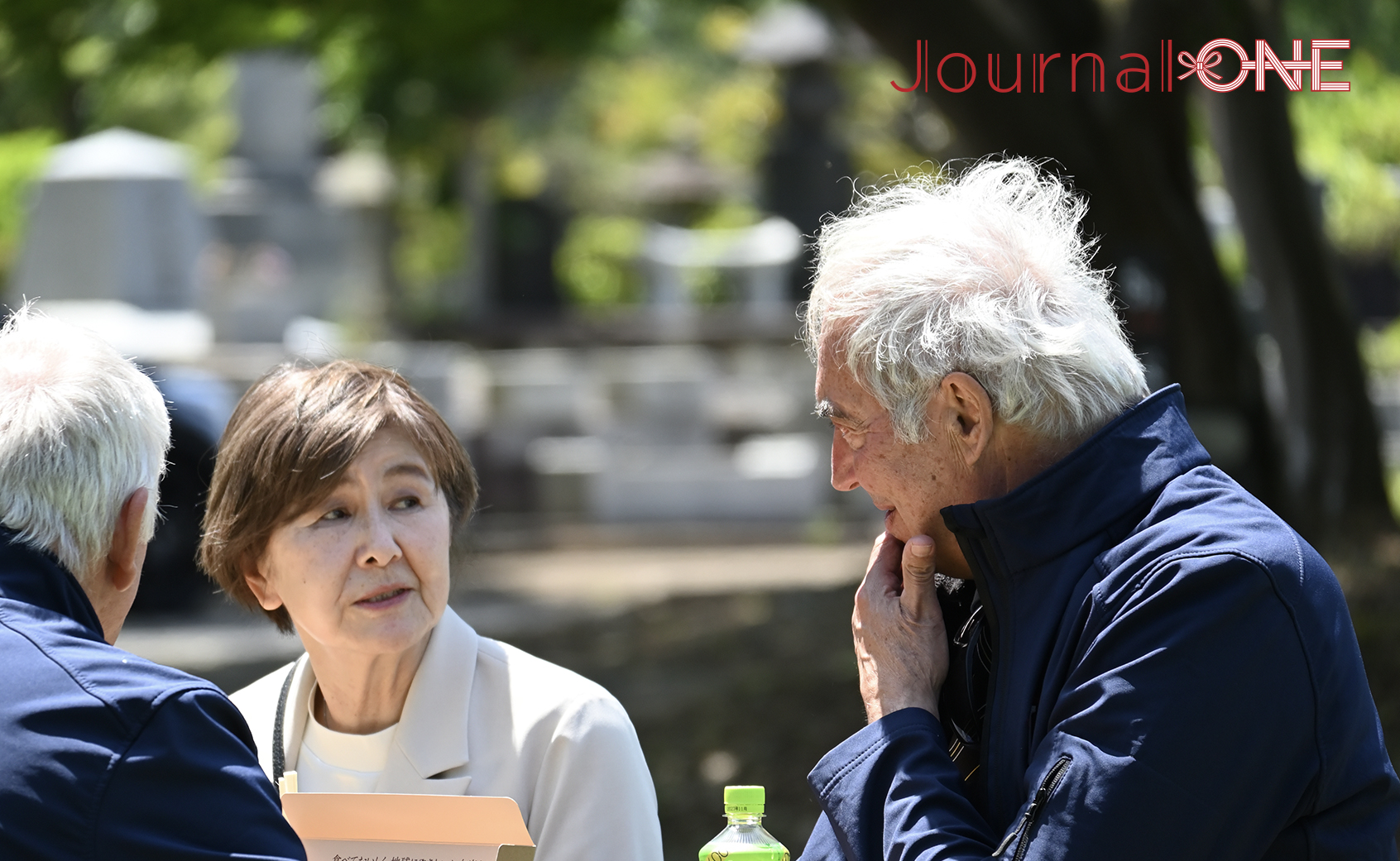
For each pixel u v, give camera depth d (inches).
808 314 135.8
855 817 124.3
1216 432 508.1
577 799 132.7
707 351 1414.9
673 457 1064.2
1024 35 469.4
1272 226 534.9
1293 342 541.3
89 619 119.4
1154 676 112.7
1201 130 664.4
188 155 1729.8
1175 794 110.4
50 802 106.3
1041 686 122.0
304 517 133.6
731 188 1952.5
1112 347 127.4
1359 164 747.4
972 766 133.6
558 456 1095.0
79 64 641.0
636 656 523.5
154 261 1111.6
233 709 116.3
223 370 1042.1
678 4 899.4
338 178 1517.0
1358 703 117.0
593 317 1630.2
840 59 1422.2
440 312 1577.3
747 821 135.9
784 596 589.6
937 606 133.6
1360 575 442.6
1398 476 717.3
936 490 129.1
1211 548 115.0
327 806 128.5
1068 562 121.8
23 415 117.1
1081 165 456.4
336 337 1237.1
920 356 124.7
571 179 1925.4
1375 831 117.3
